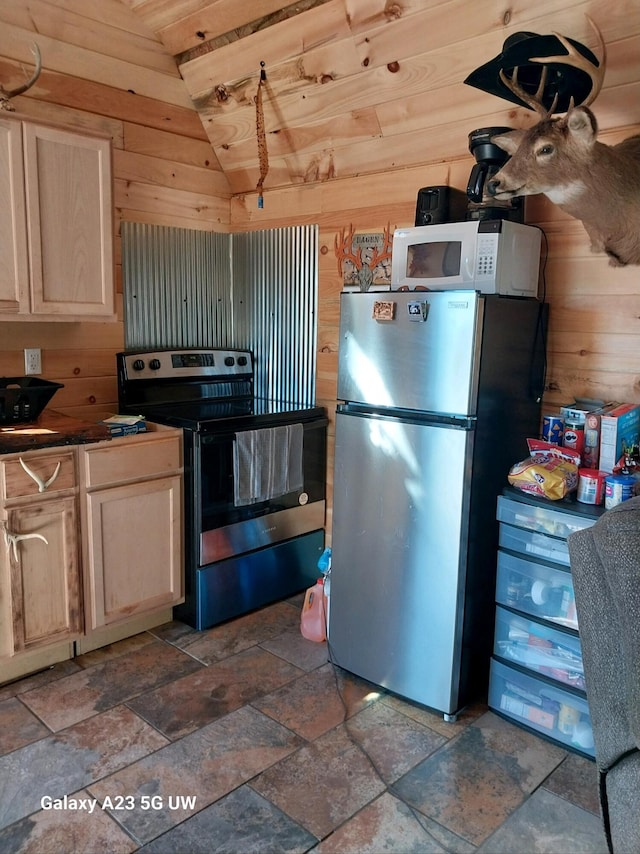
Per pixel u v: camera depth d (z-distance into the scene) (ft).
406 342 7.41
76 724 7.31
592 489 6.83
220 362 11.31
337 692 8.07
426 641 7.57
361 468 7.92
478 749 7.07
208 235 11.48
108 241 8.87
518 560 7.20
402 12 7.54
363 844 5.78
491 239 7.27
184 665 8.59
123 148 9.96
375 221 9.77
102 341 10.09
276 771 6.66
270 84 9.44
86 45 9.10
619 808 4.58
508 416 7.61
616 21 6.45
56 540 8.02
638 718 4.17
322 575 10.42
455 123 8.39
